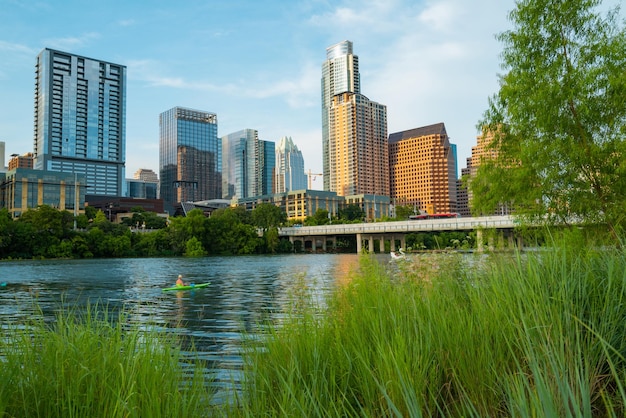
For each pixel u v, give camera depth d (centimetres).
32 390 452
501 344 510
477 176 1852
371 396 470
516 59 1700
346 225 12406
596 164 1488
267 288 3544
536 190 1596
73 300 2856
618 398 414
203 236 11638
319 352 580
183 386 546
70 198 16725
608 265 600
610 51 1474
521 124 1656
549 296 563
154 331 656
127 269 6094
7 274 5234
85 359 506
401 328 562
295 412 425
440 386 495
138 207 18950
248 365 659
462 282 828
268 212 14075
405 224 10525
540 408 292
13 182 15688
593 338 480
